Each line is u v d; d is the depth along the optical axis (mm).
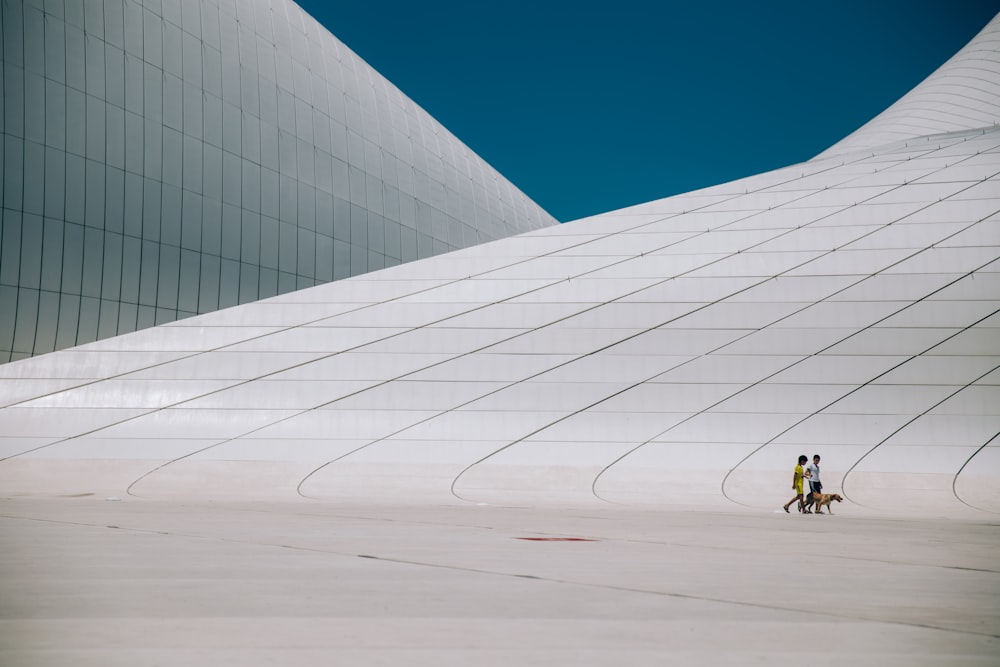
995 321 21875
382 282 23969
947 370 21016
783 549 7324
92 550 6121
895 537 9102
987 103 44625
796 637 3225
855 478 18969
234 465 19688
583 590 4484
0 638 3039
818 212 25281
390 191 37844
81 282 24719
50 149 24188
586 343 22312
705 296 23188
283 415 21125
